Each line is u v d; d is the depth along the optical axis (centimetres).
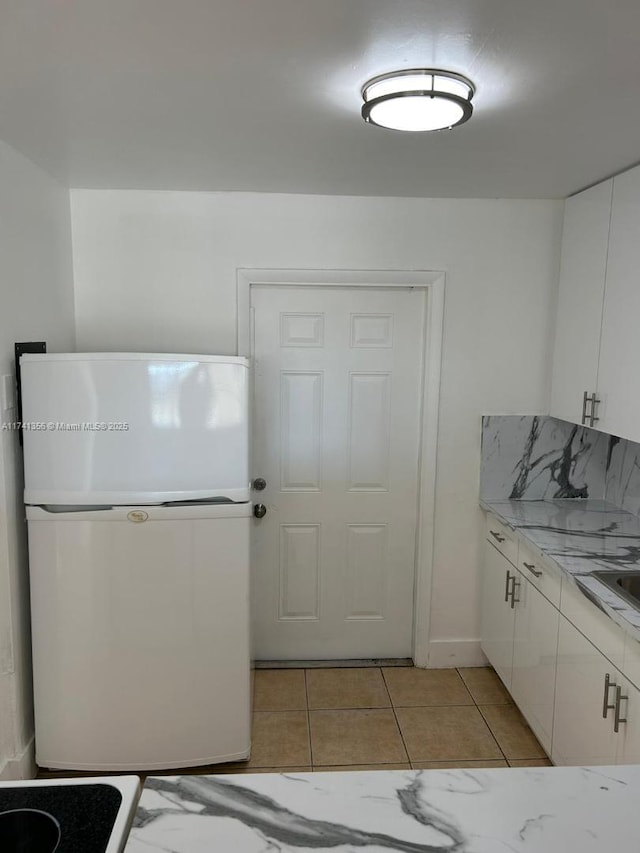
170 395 225
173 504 230
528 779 99
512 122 189
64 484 225
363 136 204
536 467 311
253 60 149
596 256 254
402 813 91
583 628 209
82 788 98
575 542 247
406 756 257
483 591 317
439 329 300
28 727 242
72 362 220
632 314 224
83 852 85
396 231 294
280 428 312
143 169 249
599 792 96
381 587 326
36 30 134
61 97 173
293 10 125
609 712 192
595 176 249
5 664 228
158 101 176
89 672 234
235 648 239
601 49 141
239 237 290
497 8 124
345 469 317
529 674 256
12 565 227
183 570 232
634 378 223
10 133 206
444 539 315
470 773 101
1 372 218
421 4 122
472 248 296
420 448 314
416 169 244
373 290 305
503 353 303
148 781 98
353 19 129
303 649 327
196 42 140
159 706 237
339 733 271
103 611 231
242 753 245
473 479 312
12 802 95
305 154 226
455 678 315
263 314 304
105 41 140
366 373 311
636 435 222
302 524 320
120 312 290
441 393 305
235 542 235
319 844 85
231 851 83
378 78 157
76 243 285
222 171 251
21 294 232
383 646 329
